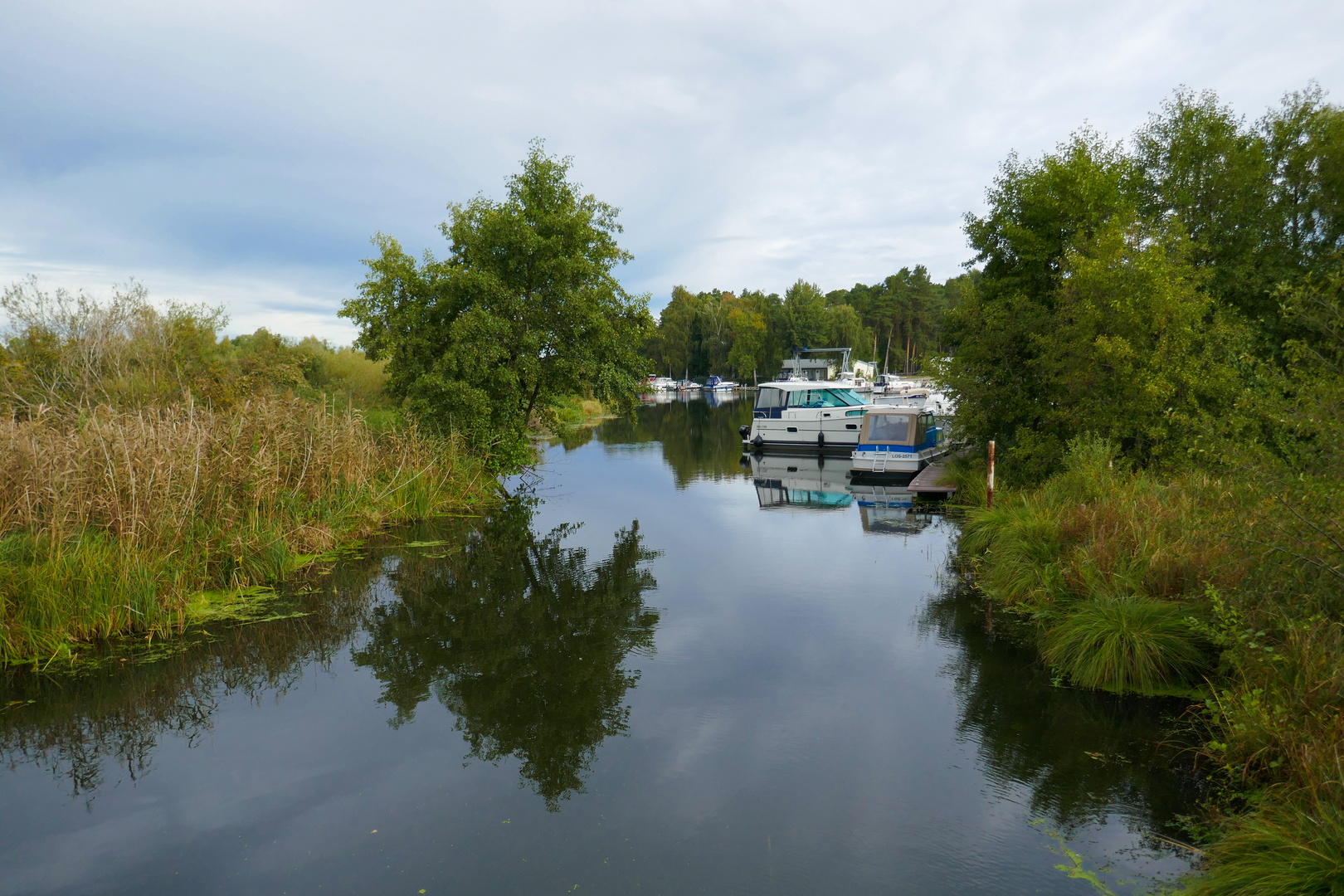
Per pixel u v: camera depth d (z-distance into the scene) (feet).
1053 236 52.65
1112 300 36.45
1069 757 15.39
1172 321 35.68
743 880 11.70
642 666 21.18
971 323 46.55
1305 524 14.26
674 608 26.61
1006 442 47.55
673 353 327.67
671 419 143.23
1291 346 16.34
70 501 24.85
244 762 15.98
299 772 15.52
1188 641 18.48
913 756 15.74
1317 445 15.12
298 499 35.96
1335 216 51.24
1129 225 39.73
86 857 12.68
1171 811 13.35
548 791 14.62
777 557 34.40
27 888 11.83
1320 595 14.74
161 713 18.51
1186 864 11.80
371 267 52.60
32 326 44.75
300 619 25.64
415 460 45.98
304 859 12.49
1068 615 22.44
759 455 82.12
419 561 34.12
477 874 12.01
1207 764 14.84
